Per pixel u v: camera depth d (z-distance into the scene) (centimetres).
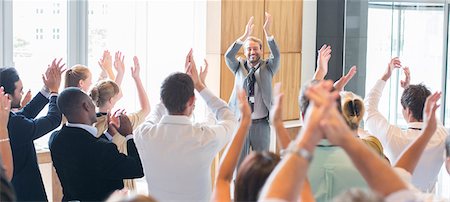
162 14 707
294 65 756
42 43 670
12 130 395
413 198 196
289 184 185
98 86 430
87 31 693
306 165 187
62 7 679
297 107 764
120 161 365
